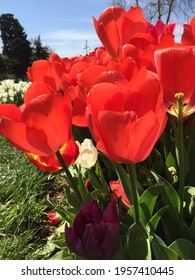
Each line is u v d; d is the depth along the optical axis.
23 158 0.93
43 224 0.65
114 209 0.23
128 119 0.19
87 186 0.42
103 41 0.36
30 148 0.24
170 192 0.31
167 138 0.36
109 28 0.36
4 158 0.97
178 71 0.25
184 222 0.31
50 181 0.82
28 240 0.59
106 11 0.36
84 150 0.33
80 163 0.33
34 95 0.26
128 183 0.31
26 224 0.65
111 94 0.21
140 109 0.21
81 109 0.29
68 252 0.38
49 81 0.38
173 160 0.35
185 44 0.31
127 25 0.36
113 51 0.36
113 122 0.19
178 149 0.28
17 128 0.23
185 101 0.25
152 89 0.21
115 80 0.24
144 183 0.35
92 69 0.28
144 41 0.34
